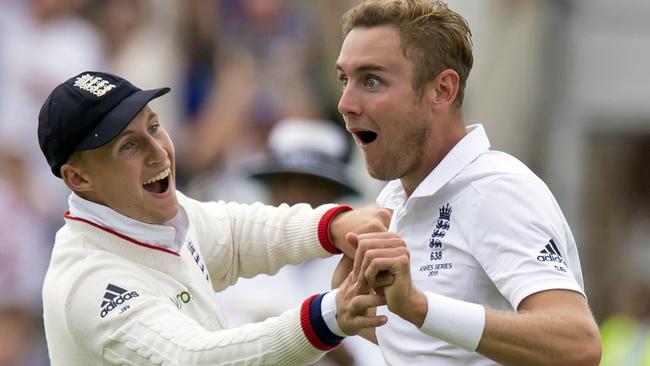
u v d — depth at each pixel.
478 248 16.77
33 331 35.12
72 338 17.83
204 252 19.73
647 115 37.47
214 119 37.56
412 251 17.39
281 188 25.50
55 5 38.03
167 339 17.08
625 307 37.12
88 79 18.22
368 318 16.12
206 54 38.41
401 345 17.50
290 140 25.52
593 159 37.97
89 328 17.61
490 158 17.25
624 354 36.06
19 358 34.75
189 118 38.03
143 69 37.97
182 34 38.50
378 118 17.27
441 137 17.50
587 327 15.98
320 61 38.75
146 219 18.27
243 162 36.06
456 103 17.58
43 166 36.91
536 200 16.69
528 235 16.44
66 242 18.31
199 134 37.59
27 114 37.12
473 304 16.19
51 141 18.05
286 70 38.38
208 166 37.19
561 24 37.78
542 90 37.78
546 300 16.09
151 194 18.19
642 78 37.34
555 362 15.90
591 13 37.59
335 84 38.78
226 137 37.44
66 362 18.03
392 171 17.52
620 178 38.09
